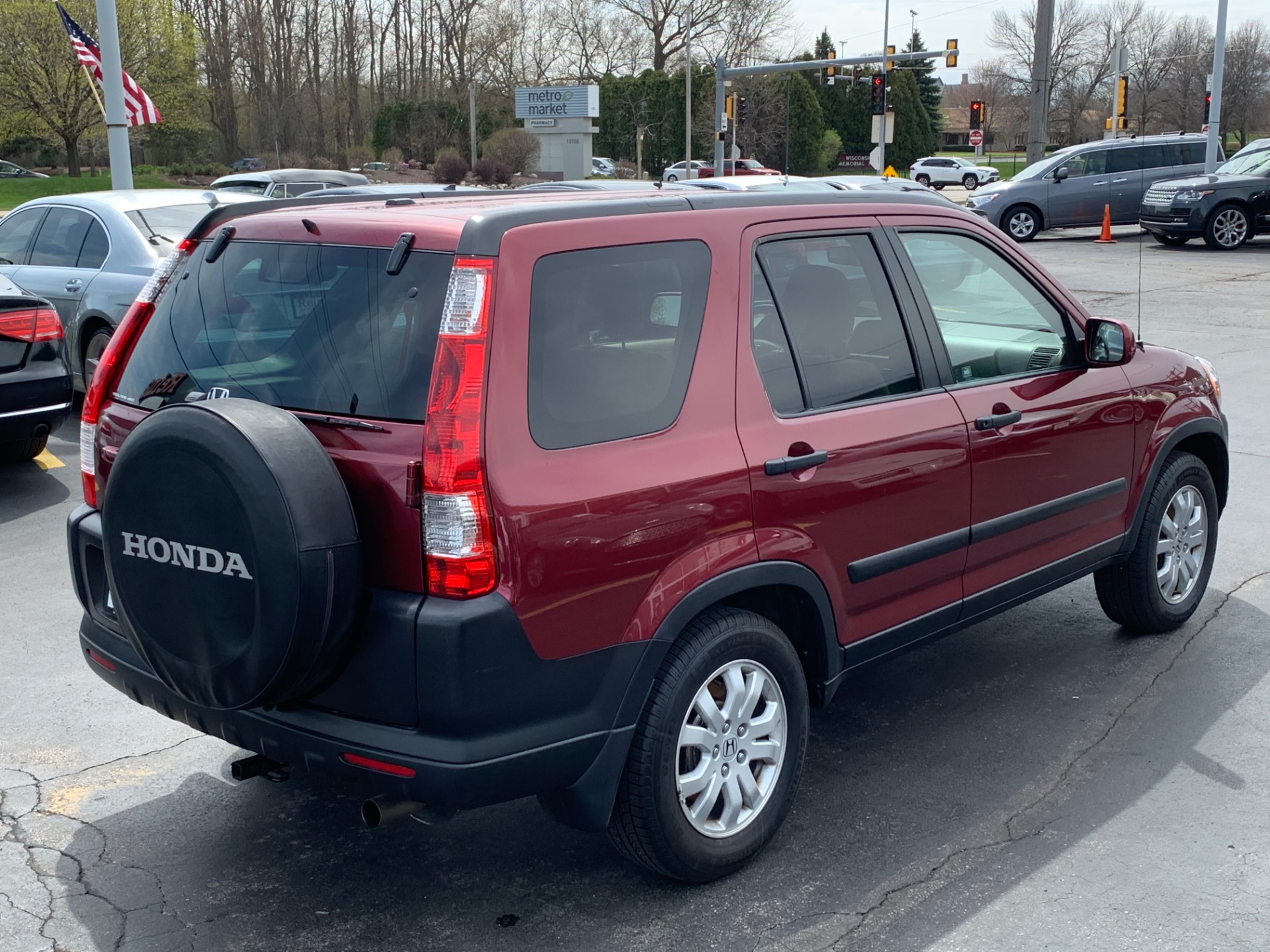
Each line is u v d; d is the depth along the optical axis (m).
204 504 2.72
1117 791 3.85
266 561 2.65
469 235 2.77
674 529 3.04
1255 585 5.78
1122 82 30.84
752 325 3.33
